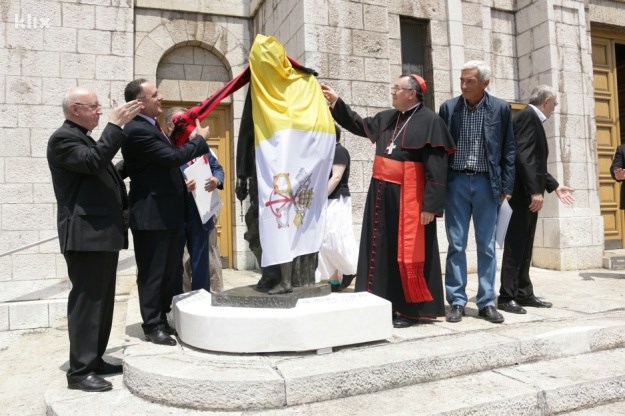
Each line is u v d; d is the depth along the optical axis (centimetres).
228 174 743
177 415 257
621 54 931
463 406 261
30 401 338
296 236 337
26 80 609
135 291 575
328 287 356
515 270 407
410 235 357
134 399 279
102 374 324
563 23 715
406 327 360
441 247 633
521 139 403
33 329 580
